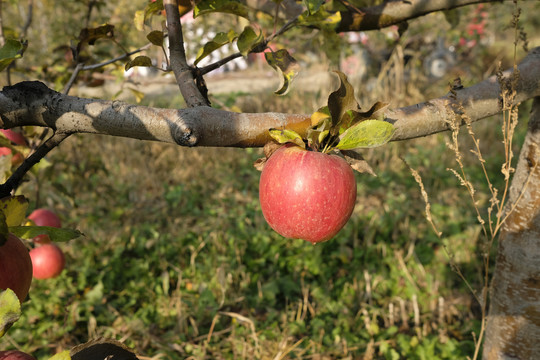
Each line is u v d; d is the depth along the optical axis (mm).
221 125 1103
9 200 876
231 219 5227
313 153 1088
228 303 4020
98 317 3824
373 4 2271
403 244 4641
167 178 6383
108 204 5207
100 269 4508
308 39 2508
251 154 6973
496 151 6312
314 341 3543
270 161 1121
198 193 5922
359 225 4891
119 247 4664
